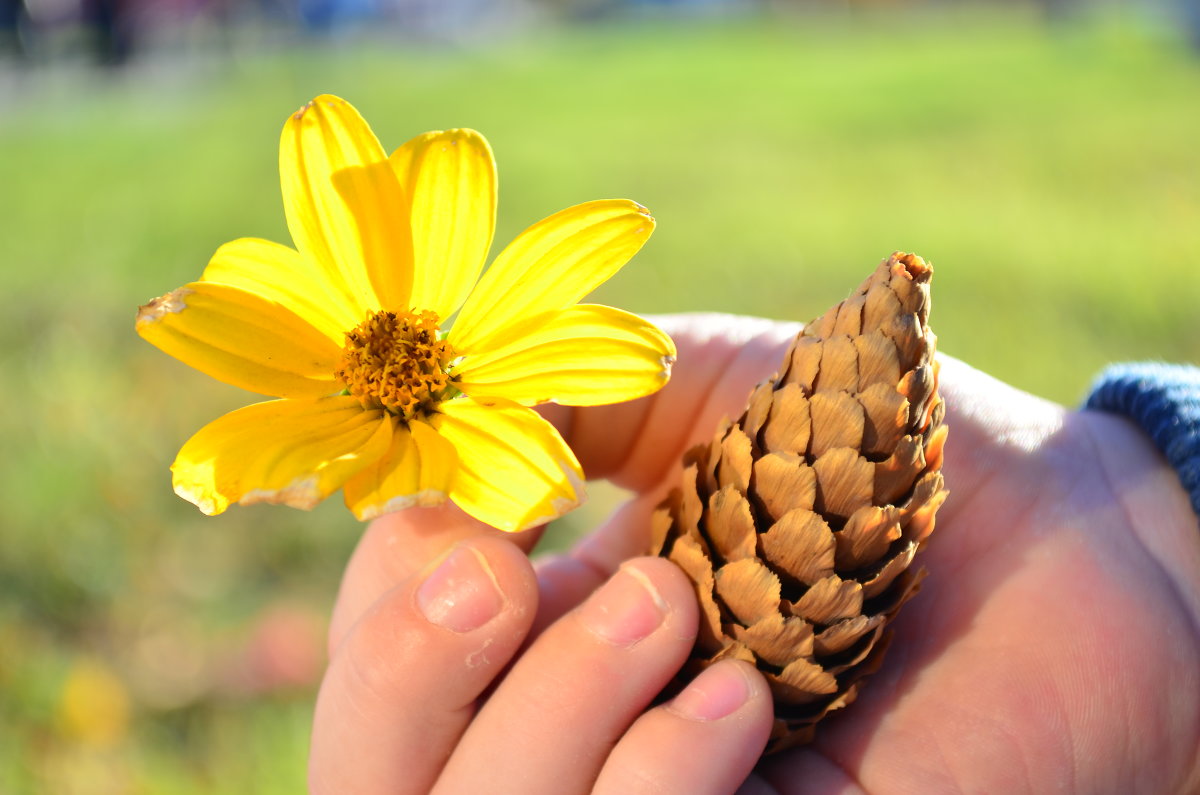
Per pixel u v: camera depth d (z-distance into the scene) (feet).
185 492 0.56
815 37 6.79
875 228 2.19
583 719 0.61
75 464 1.37
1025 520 0.68
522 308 0.62
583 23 9.33
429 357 0.61
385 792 0.65
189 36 6.14
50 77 5.39
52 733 1.00
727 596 0.59
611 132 3.34
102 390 1.59
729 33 7.45
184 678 1.06
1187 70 4.13
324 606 1.15
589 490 1.34
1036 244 2.01
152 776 0.97
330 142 0.62
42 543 1.22
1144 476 0.70
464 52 6.46
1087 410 0.77
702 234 2.19
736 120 3.51
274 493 0.55
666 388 0.75
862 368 0.56
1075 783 0.63
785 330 0.75
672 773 0.59
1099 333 1.61
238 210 2.42
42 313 1.87
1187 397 0.72
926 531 0.58
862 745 0.65
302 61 5.70
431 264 0.63
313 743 0.67
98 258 2.16
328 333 0.63
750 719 0.59
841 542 0.57
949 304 1.73
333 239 0.63
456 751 0.64
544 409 0.71
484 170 0.62
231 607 1.15
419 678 0.63
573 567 0.78
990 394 0.73
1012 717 0.64
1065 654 0.64
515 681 0.62
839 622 0.58
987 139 3.03
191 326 0.60
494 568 0.63
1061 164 2.68
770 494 0.57
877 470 0.56
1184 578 0.67
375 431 0.60
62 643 1.10
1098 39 5.27
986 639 0.66
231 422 0.59
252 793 0.95
